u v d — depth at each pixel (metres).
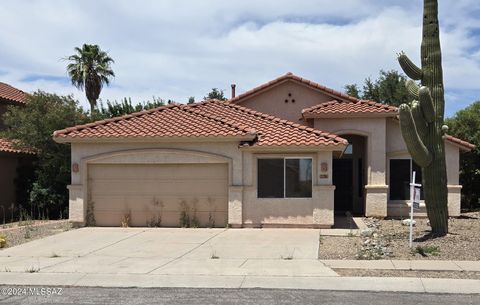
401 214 22.17
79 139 18.77
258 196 18.47
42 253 13.83
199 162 18.66
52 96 25.12
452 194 22.42
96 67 41.53
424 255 12.95
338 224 19.45
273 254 13.38
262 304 8.66
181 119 20.05
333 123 22.08
